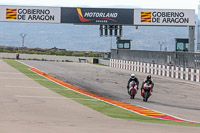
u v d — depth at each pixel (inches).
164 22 6742.1
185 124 1717.5
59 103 2188.7
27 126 1301.7
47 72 4483.3
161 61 5329.7
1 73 3907.5
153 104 2509.8
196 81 4247.0
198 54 4318.4
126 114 1972.2
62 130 1243.2
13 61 6156.5
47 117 1630.2
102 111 2006.6
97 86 3412.9
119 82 3855.8
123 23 6747.1
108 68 6146.7
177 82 4128.9
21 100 2190.0
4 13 6638.8
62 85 3294.8
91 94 2849.4
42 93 2628.0
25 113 1712.6
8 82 3169.3
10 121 1418.6
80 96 2659.9
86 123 1493.6
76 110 1956.2
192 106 2512.3
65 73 4517.7
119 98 2741.1
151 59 5625.0
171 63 5032.0
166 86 3688.5
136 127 1444.4
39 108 1923.0
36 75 3983.8
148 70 5398.6
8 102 2064.5
